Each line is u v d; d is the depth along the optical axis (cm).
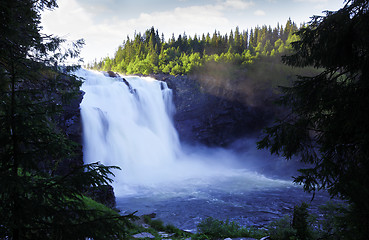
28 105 374
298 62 495
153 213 1769
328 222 771
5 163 355
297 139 465
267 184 2955
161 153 4153
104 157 3167
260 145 502
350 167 386
